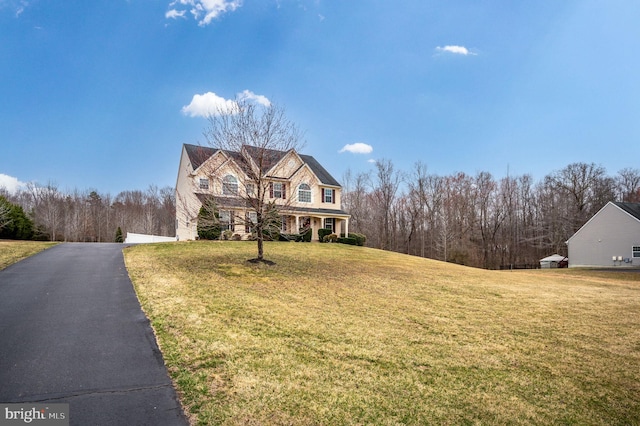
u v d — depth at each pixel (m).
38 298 8.02
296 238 25.81
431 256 47.28
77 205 53.34
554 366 5.95
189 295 8.77
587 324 8.70
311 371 5.03
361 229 48.16
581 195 48.12
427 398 4.54
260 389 4.38
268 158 14.90
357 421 3.85
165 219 58.69
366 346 6.26
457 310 9.52
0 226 31.52
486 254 46.12
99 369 4.71
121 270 11.58
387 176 48.41
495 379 5.30
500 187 49.62
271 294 9.76
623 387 5.27
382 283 12.78
